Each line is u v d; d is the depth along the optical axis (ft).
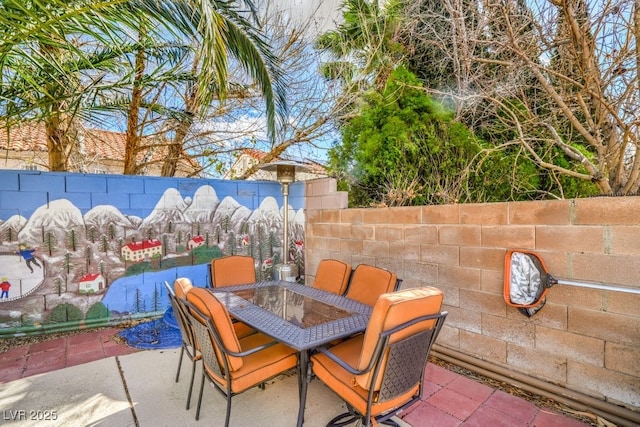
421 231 11.00
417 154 13.55
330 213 14.71
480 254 9.45
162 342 11.30
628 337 7.00
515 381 8.68
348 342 7.97
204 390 8.42
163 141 18.69
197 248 14.82
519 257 8.36
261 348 6.52
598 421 7.20
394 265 11.91
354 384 6.00
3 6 6.47
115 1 7.04
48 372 9.25
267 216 16.70
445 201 13.28
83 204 12.45
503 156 13.29
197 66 15.05
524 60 9.87
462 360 9.79
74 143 15.99
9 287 11.34
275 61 14.37
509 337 8.88
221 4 11.52
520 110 11.44
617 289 6.93
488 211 9.26
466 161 13.23
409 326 5.56
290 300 9.21
